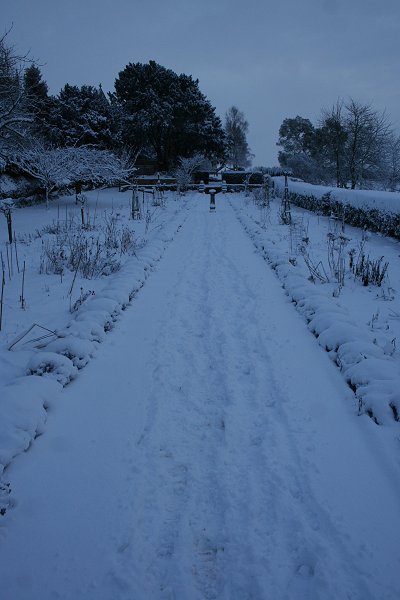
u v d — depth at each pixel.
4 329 5.48
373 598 2.15
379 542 2.46
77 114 25.66
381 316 5.71
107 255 8.55
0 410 3.35
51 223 14.28
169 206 20.47
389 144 28.89
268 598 2.20
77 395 3.99
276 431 3.46
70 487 2.93
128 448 3.33
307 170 34.41
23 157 17.75
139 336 5.30
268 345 4.96
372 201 11.27
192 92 37.69
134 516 2.72
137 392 4.09
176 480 3.06
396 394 3.51
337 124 28.50
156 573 2.38
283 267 7.66
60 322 5.71
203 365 4.64
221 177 36.38
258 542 2.52
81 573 2.34
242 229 13.46
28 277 7.79
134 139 36.56
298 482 2.95
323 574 2.27
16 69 14.30
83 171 19.20
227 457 3.23
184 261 9.16
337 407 3.73
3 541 2.51
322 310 5.40
